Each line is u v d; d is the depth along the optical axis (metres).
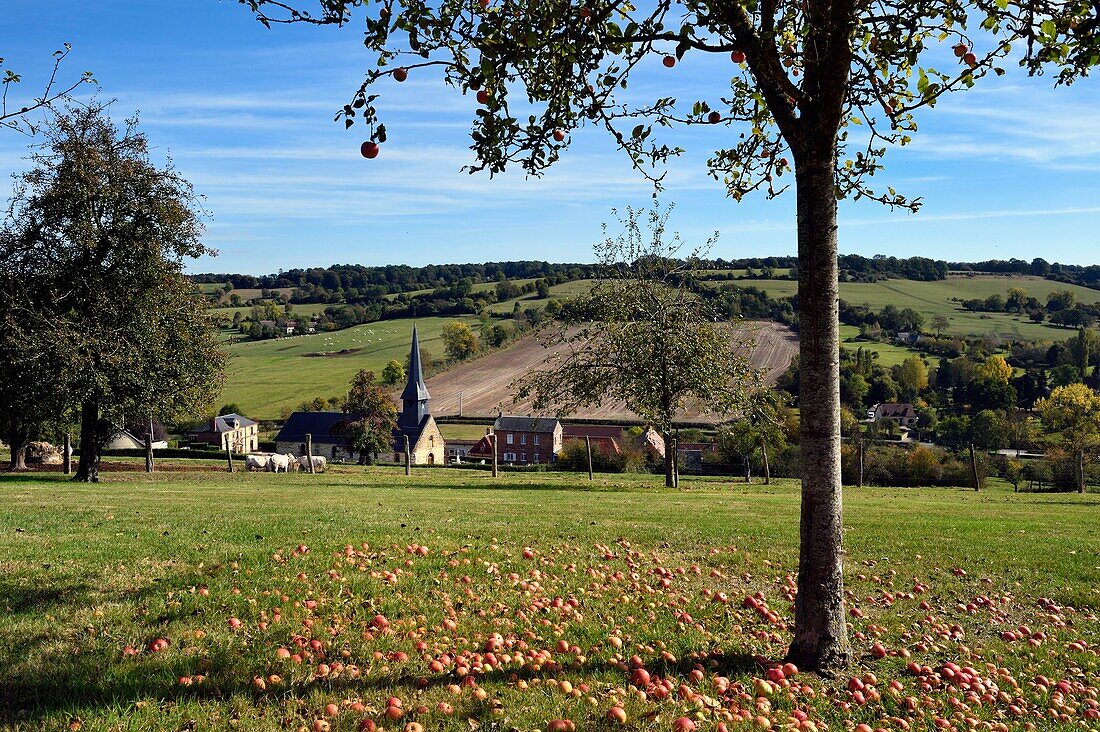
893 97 8.12
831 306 6.95
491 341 131.38
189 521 13.69
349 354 140.38
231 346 150.50
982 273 175.62
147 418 31.98
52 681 5.78
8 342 27.20
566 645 7.40
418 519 15.06
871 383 97.44
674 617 8.93
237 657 6.45
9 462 48.28
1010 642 9.33
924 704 6.63
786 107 6.92
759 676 7.00
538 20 6.55
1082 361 101.88
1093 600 11.13
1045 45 7.07
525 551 11.27
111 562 9.30
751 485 36.12
